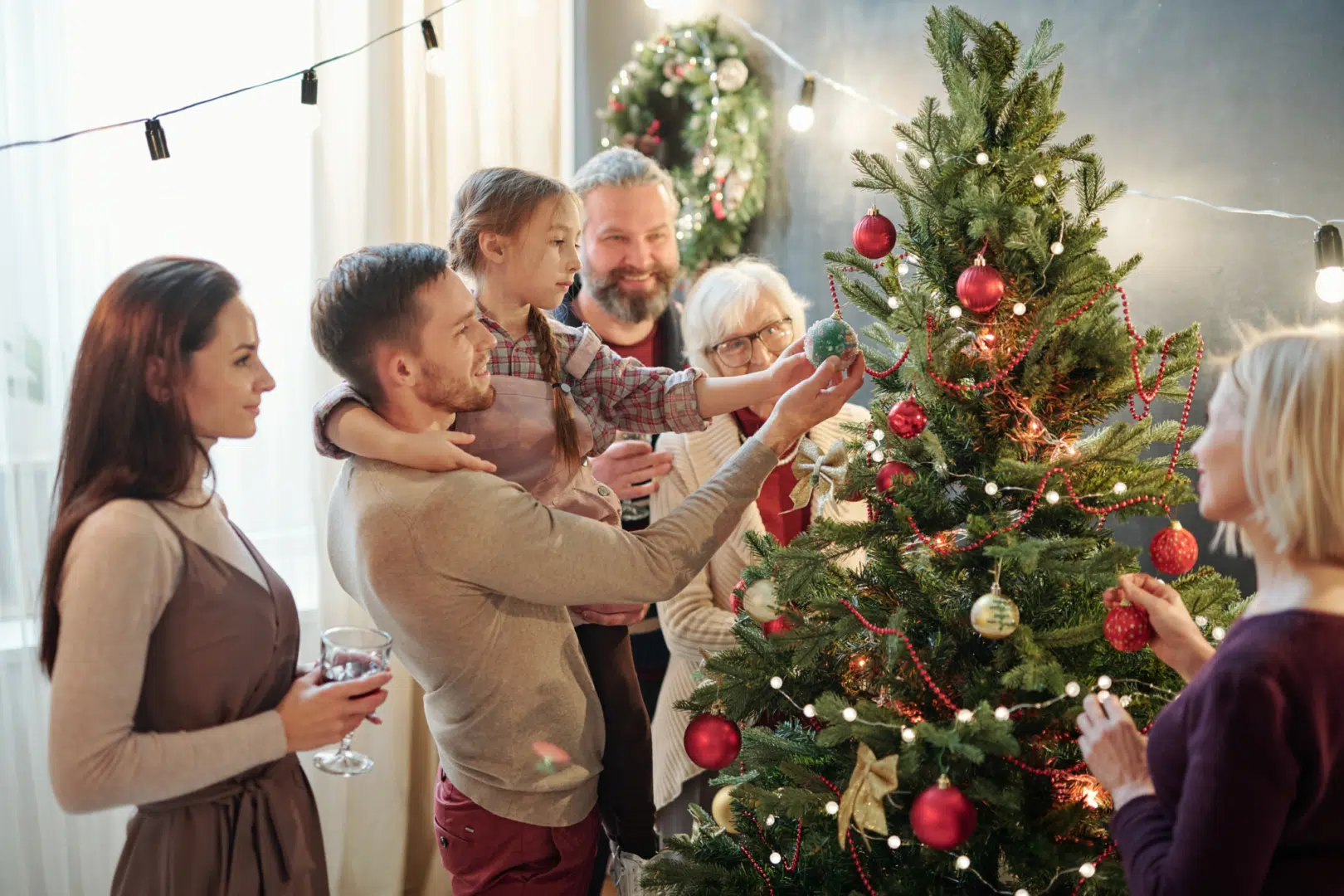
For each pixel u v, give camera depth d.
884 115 2.68
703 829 1.82
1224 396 1.22
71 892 2.63
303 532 2.97
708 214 3.05
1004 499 1.47
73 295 2.59
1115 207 2.21
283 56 2.87
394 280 1.46
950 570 1.47
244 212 2.87
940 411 1.50
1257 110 1.94
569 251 1.72
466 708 1.56
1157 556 1.37
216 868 1.42
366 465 1.51
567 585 1.47
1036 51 1.49
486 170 1.76
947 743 1.28
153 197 2.76
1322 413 1.12
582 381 1.87
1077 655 1.44
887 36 2.66
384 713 2.99
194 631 1.38
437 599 1.47
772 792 1.54
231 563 1.43
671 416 1.84
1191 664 1.32
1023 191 1.47
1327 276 1.67
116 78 2.69
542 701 1.57
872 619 1.49
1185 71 2.06
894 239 1.55
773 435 1.59
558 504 1.75
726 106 2.99
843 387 1.59
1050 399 1.46
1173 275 2.12
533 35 3.32
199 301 1.38
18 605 2.54
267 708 1.48
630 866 1.86
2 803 2.55
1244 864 1.06
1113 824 1.22
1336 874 1.09
